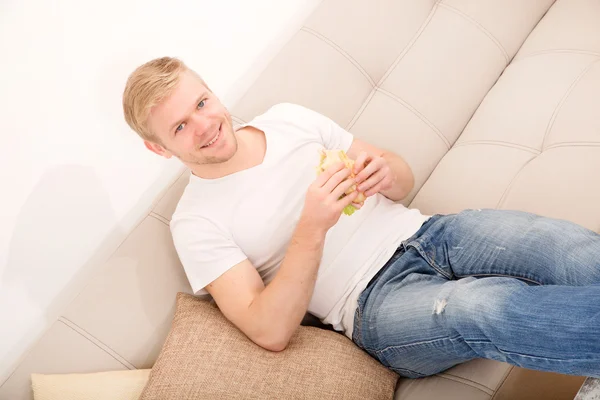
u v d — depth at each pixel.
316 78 1.72
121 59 1.97
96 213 1.83
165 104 1.28
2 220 1.76
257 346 1.34
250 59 2.08
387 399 1.36
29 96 1.86
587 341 0.97
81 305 1.45
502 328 1.08
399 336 1.31
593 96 1.54
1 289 1.72
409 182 1.56
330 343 1.38
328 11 1.80
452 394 1.30
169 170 1.91
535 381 1.25
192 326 1.36
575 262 1.17
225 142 1.34
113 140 1.89
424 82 1.74
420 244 1.41
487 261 1.34
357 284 1.43
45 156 1.83
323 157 1.33
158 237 1.52
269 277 1.46
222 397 1.26
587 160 1.45
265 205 1.41
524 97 1.65
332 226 1.37
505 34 1.82
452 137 1.73
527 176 1.51
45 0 1.96
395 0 1.83
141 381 1.36
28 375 1.39
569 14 1.76
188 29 2.06
